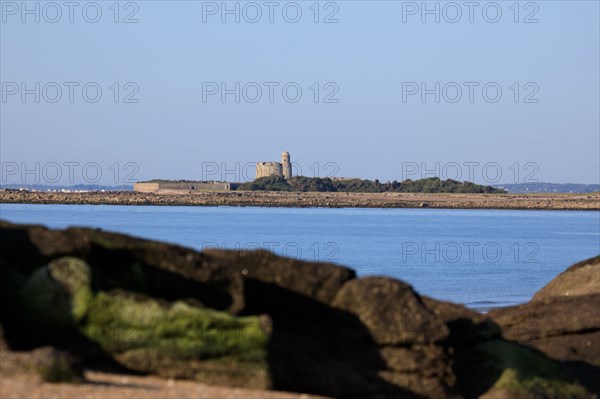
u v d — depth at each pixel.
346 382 41.16
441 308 47.12
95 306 37.59
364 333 42.81
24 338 37.47
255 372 38.12
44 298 37.28
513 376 45.22
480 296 109.25
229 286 41.28
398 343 42.72
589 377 50.50
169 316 37.88
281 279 43.22
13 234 39.22
